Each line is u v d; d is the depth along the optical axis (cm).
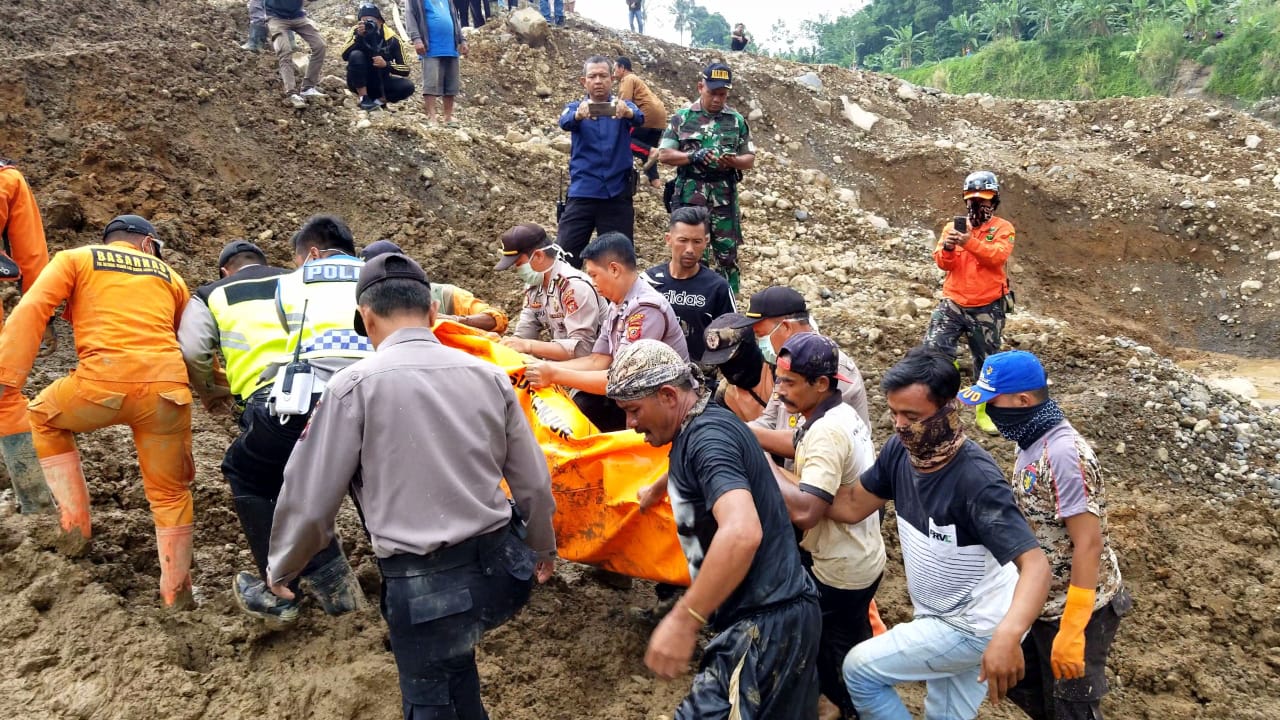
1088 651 359
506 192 1007
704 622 265
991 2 4578
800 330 416
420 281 322
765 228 1186
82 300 385
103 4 1004
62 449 405
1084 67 3594
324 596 395
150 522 456
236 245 433
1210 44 3272
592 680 424
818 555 366
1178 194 1495
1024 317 1021
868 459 362
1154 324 1381
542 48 1511
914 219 1487
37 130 741
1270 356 1302
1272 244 1422
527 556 324
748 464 290
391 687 388
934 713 354
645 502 385
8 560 398
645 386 285
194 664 391
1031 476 346
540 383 424
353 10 1571
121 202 716
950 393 308
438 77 1091
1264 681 517
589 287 496
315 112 946
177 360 396
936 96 1884
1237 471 729
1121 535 620
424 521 298
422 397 301
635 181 773
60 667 363
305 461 298
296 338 379
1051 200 1489
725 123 765
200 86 888
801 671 293
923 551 326
